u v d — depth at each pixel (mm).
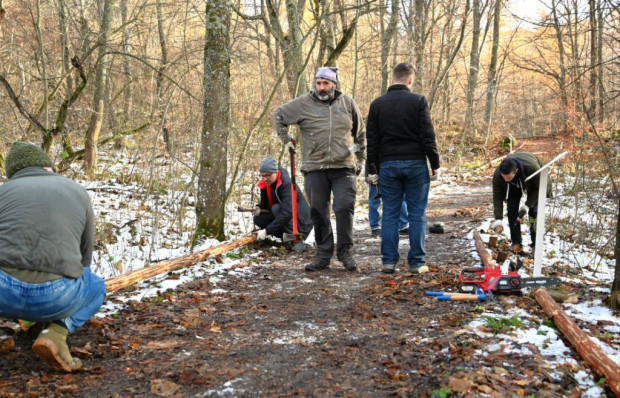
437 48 24312
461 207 11555
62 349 3270
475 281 4781
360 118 6148
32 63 12180
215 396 2986
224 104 7398
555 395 2830
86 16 16078
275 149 11984
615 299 4211
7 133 9172
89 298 3547
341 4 13133
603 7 6715
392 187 5781
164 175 9727
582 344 3289
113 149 13898
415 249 5820
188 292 5121
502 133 30797
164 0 15047
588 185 8844
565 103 10047
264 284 5570
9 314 3240
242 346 3744
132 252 6652
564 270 6176
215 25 7340
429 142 5551
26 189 3326
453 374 3049
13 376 3215
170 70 11570
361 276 5848
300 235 7180
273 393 3014
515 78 31531
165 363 3426
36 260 3197
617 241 4270
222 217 7531
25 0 11320
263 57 18438
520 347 3445
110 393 3021
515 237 7043
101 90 12336
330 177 6105
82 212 3457
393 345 3688
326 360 3473
